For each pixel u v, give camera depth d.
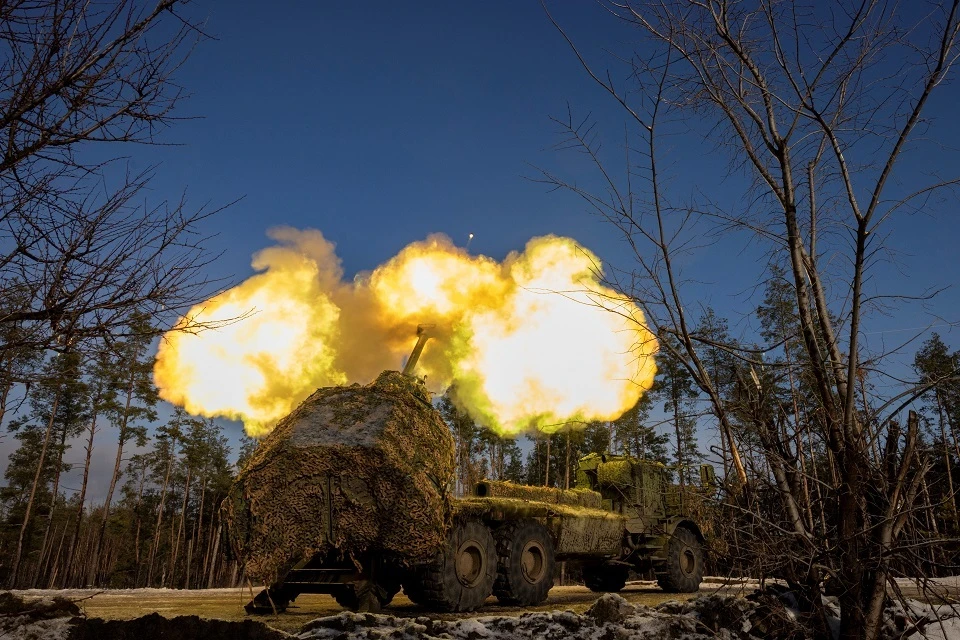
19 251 3.31
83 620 4.66
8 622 4.56
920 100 4.60
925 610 5.80
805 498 5.13
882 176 4.70
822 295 5.04
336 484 7.41
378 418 7.68
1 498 42.31
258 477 7.54
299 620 6.79
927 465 4.71
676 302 4.86
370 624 5.28
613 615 5.92
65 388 33.97
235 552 7.67
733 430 5.11
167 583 53.25
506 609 8.61
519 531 9.21
